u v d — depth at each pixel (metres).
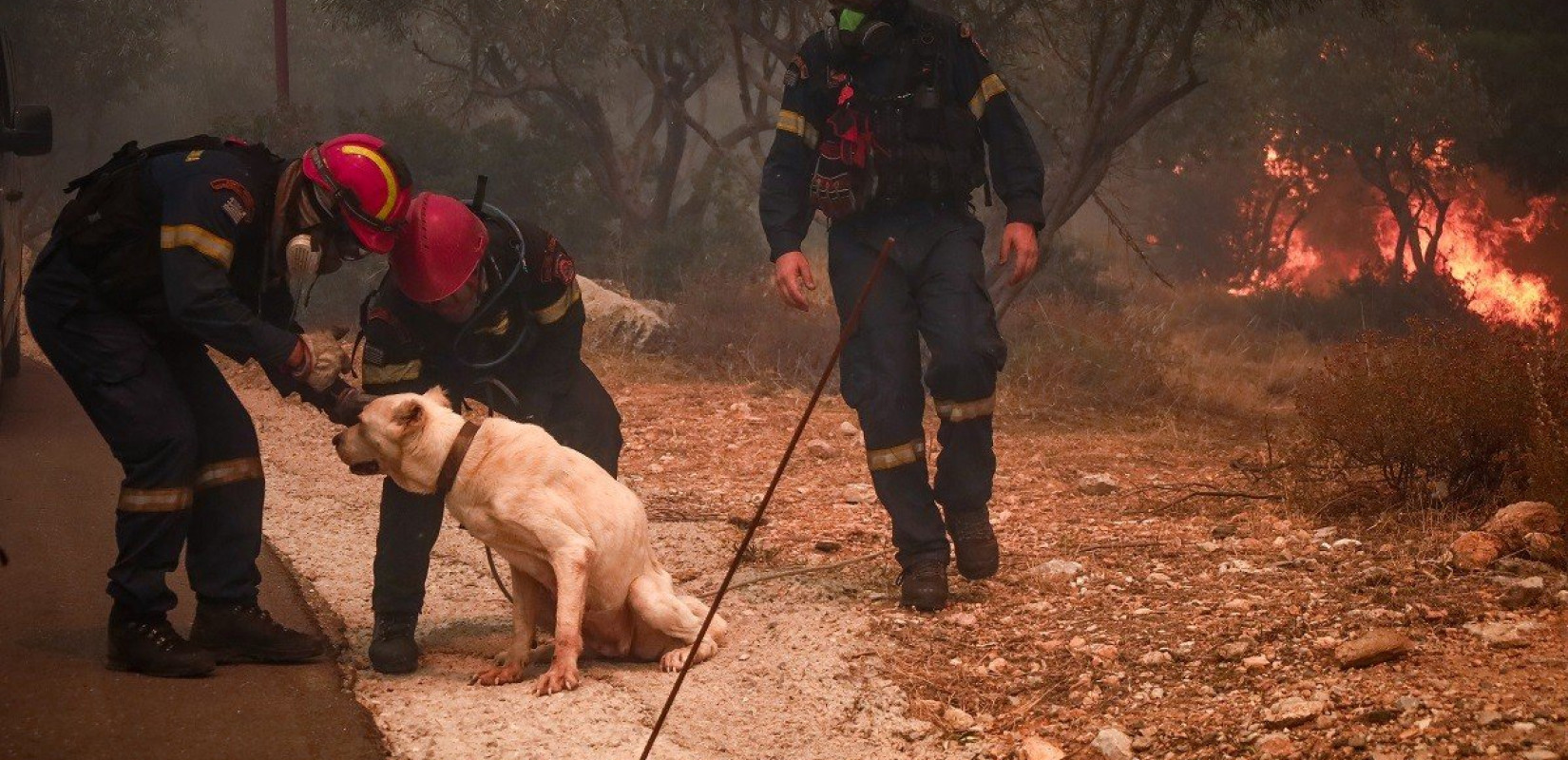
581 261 17.19
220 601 3.75
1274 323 20.20
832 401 9.41
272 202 3.54
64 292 3.48
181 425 3.54
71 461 6.52
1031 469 7.11
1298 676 3.41
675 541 5.43
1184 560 4.77
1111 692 3.57
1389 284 24.23
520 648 3.76
